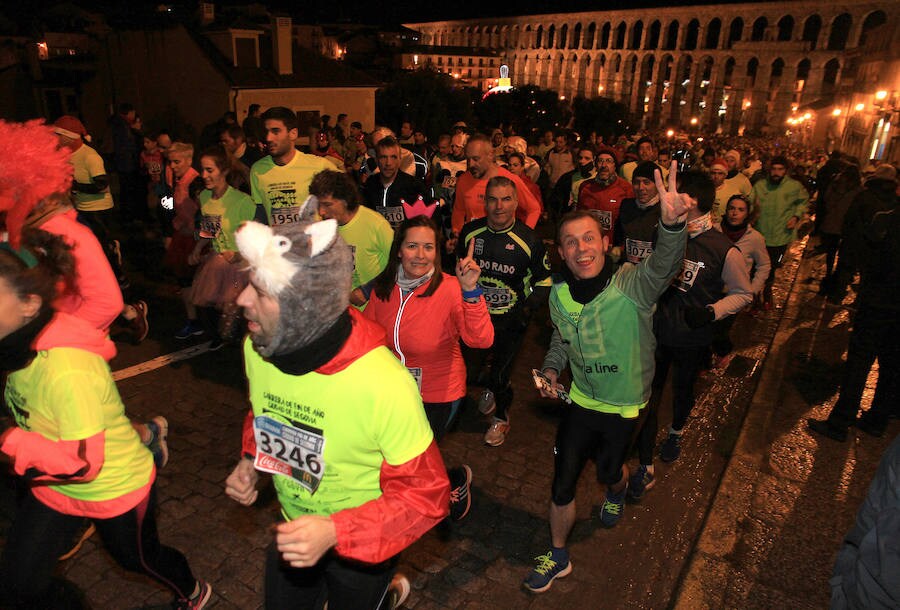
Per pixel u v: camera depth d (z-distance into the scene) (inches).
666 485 168.2
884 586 60.6
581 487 164.6
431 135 2485.2
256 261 59.4
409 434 69.6
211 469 162.6
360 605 83.4
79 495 89.8
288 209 191.3
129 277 315.9
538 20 5201.8
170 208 294.7
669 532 149.0
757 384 228.2
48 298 78.9
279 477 78.4
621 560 138.6
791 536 146.3
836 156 402.9
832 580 71.2
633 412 122.6
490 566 134.0
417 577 129.3
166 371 217.5
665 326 158.6
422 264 122.3
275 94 912.9
